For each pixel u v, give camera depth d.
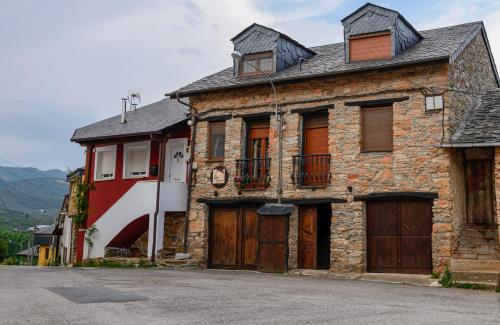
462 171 15.60
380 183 14.94
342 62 16.48
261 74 17.75
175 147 20.88
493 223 15.34
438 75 14.47
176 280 12.16
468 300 9.73
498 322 7.13
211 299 8.73
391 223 14.88
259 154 17.48
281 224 15.92
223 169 17.55
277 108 16.84
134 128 20.61
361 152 15.33
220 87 17.56
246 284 11.52
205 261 17.61
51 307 7.47
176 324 6.34
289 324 6.51
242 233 17.25
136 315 6.91
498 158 13.63
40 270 14.88
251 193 17.05
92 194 22.66
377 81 15.31
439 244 13.89
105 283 11.11
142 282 11.48
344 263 15.10
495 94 16.64
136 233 20.31
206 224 17.78
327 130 16.31
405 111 14.81
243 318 6.88
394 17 15.59
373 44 15.92
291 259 15.84
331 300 8.98
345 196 15.37
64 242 28.20
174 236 19.69
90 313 6.99
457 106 14.88
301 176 16.14
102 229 19.94
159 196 18.53
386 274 14.34
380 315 7.40
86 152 22.69
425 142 14.44
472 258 13.55
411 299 9.58
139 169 21.73
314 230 15.91
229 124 17.73
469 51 16.38
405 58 14.94
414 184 14.45
